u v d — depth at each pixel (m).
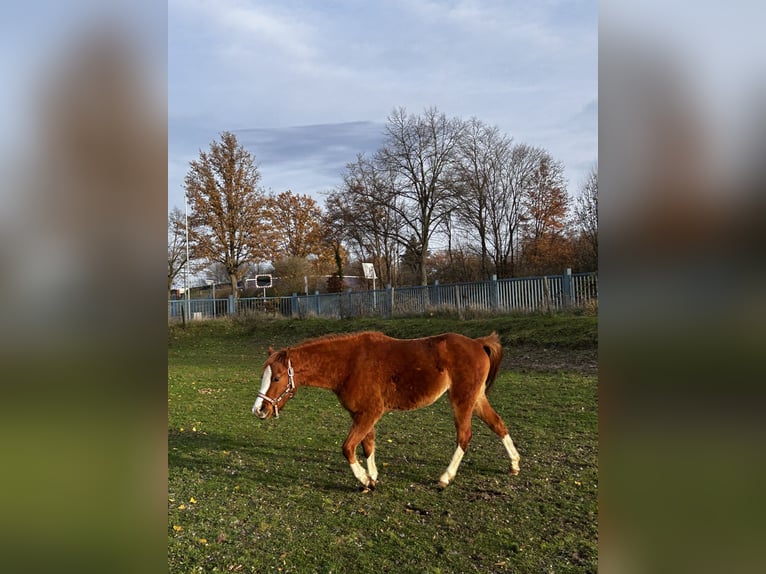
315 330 22.73
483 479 5.69
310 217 44.25
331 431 8.15
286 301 28.80
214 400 11.07
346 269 41.66
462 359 5.70
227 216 34.94
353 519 4.79
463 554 4.03
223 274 43.62
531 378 11.21
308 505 5.16
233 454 7.05
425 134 29.25
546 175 29.55
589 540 4.16
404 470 6.12
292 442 7.58
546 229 29.28
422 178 29.73
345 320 23.44
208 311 29.86
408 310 22.38
